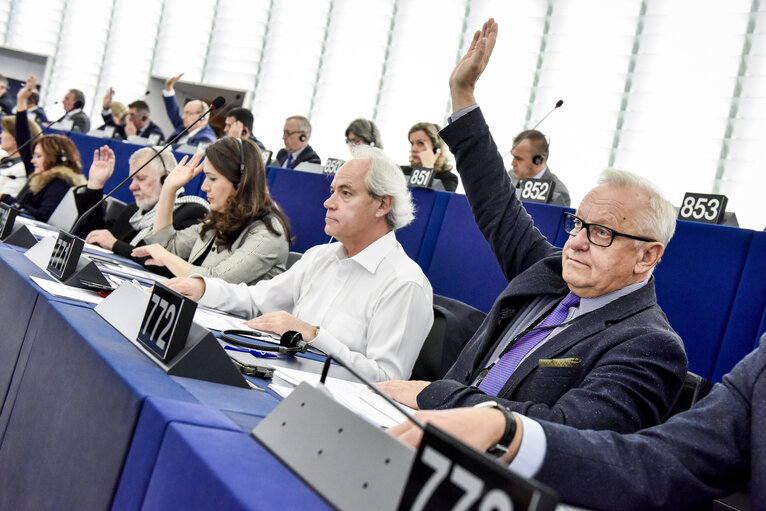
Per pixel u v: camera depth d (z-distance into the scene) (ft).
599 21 17.70
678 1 16.69
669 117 16.55
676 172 16.35
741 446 3.04
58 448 3.24
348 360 5.48
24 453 3.64
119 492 2.60
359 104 21.62
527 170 13.37
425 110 20.53
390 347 5.90
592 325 4.36
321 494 2.11
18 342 4.58
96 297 5.04
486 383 4.82
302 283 6.99
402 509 1.85
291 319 5.54
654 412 3.72
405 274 6.22
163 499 2.28
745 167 15.61
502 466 1.65
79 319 3.99
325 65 22.27
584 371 4.16
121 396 2.86
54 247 5.82
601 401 3.67
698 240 6.63
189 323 3.46
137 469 2.53
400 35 20.99
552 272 5.10
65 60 26.58
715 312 6.41
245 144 8.79
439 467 1.81
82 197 12.11
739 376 3.18
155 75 22.70
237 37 23.66
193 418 2.57
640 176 4.54
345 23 21.95
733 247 6.42
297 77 22.70
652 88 16.83
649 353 3.89
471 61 5.95
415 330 6.07
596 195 4.56
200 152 10.01
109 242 10.01
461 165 6.00
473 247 8.76
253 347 4.83
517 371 4.45
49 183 14.01
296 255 9.07
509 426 2.58
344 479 2.11
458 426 2.49
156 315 3.67
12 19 26.91
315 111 22.35
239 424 2.70
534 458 2.61
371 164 6.47
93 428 2.97
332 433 2.29
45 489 3.22
